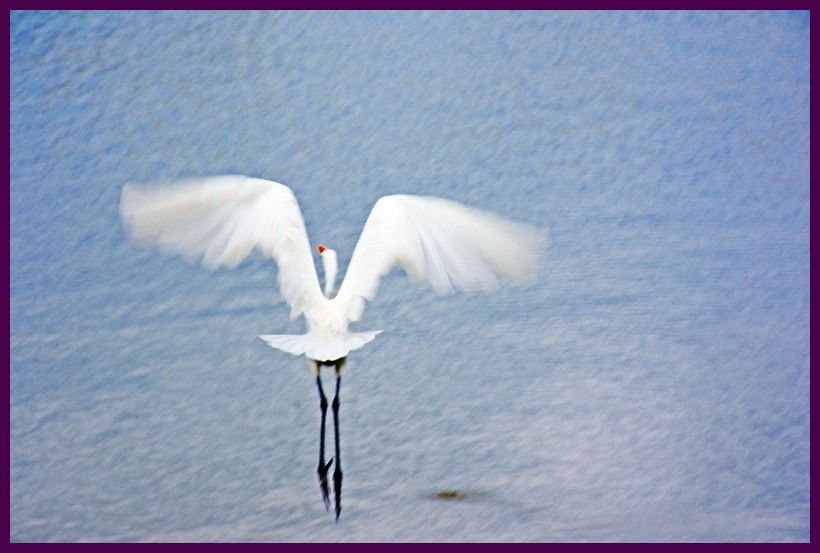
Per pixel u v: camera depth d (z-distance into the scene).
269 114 20.09
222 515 12.75
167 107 20.03
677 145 20.12
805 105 21.02
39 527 12.52
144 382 14.87
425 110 20.53
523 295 16.38
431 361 15.30
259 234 10.32
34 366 15.02
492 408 14.62
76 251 16.92
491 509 12.90
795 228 18.36
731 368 15.50
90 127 19.41
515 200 18.64
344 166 19.03
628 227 18.17
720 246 17.78
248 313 15.98
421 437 14.07
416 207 10.55
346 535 12.45
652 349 15.78
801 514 13.09
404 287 16.33
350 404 14.56
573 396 14.90
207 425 14.22
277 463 13.66
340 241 17.36
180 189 9.89
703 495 13.36
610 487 13.36
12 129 19.25
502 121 20.44
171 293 16.23
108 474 13.48
